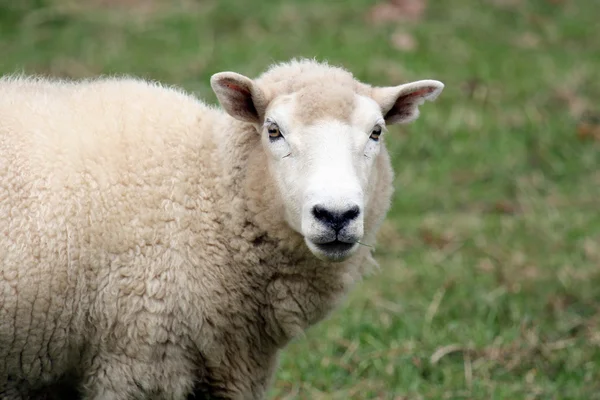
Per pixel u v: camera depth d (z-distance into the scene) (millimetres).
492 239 12414
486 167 14258
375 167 6797
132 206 6543
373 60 16078
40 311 6371
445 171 14062
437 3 18578
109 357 6598
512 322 10531
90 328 6559
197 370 6859
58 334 6496
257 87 6656
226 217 6711
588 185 13945
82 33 16328
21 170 6418
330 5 17984
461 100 15633
